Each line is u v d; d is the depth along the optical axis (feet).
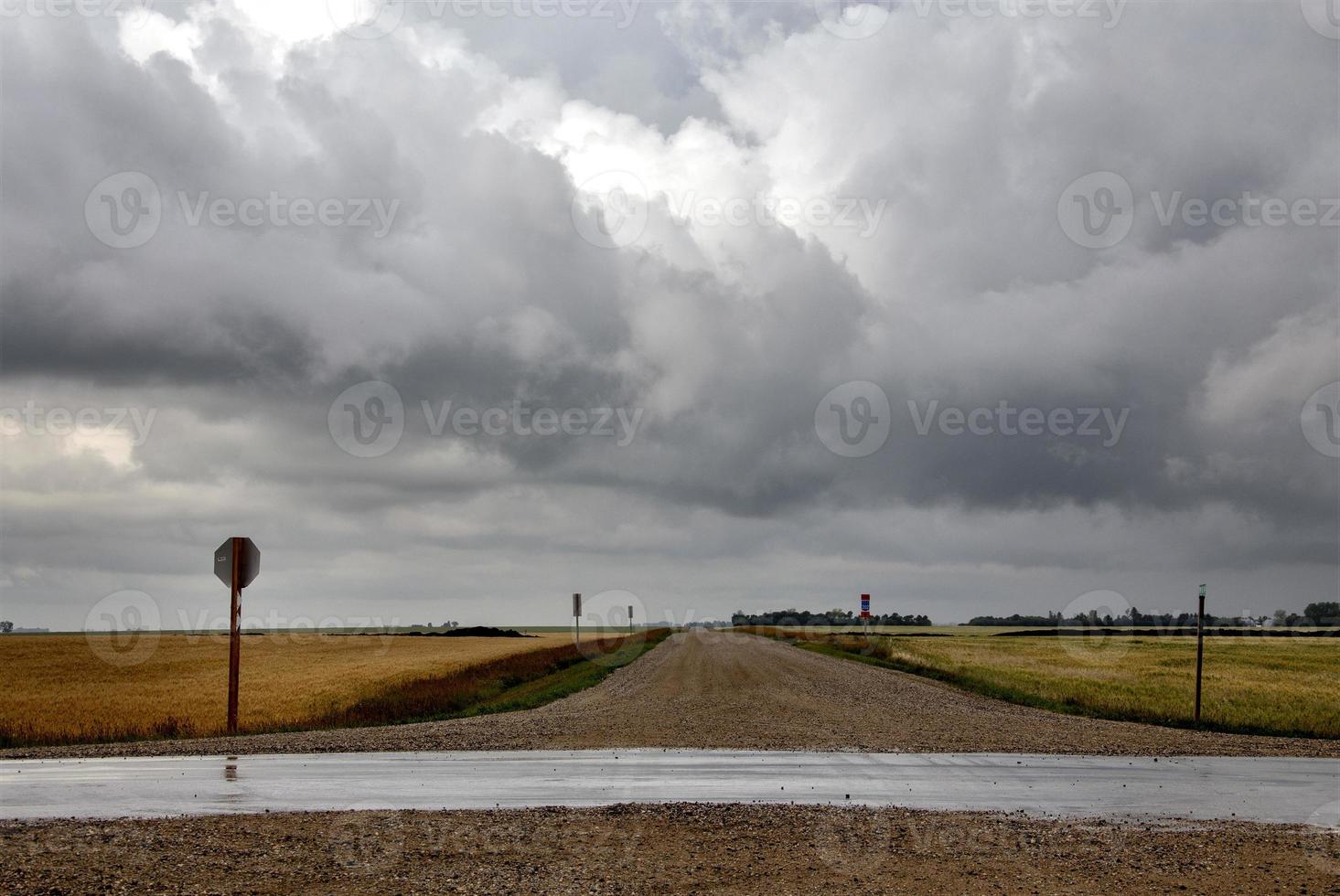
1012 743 63.41
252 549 69.97
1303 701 101.14
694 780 45.32
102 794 38.78
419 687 114.62
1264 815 38.78
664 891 26.71
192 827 32.07
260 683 137.80
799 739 64.13
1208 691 115.34
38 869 26.43
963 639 347.36
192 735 64.54
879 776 47.52
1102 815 38.22
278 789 40.73
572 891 26.43
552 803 38.68
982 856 31.07
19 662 201.87
